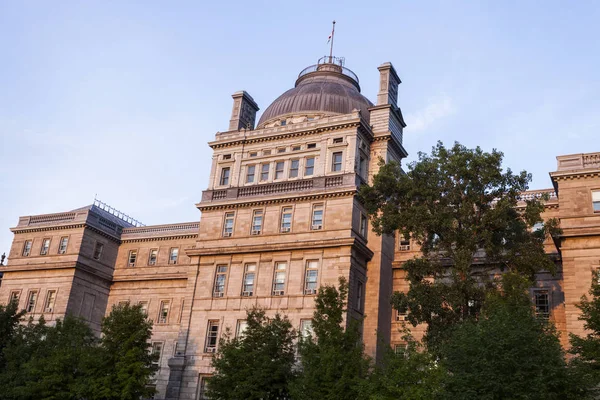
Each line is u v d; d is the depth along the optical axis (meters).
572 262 42.72
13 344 50.03
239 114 62.44
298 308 49.69
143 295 69.56
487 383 29.38
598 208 43.16
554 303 50.19
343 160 53.97
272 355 41.50
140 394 44.25
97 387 42.94
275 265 52.44
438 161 42.84
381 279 52.69
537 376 29.28
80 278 67.50
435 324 40.34
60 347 47.31
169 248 70.94
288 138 57.34
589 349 33.62
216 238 55.94
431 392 31.39
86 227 69.25
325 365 35.50
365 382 33.44
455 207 42.53
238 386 39.00
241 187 56.78
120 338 45.53
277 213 54.31
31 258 70.31
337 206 52.00
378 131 56.75
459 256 40.19
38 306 66.88
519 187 42.22
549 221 42.47
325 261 50.56
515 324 31.64
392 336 53.66
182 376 51.53
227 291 53.28
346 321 47.66
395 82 61.22
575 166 44.88
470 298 40.25
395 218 42.38
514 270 41.22
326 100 61.69
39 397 44.09
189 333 53.16
